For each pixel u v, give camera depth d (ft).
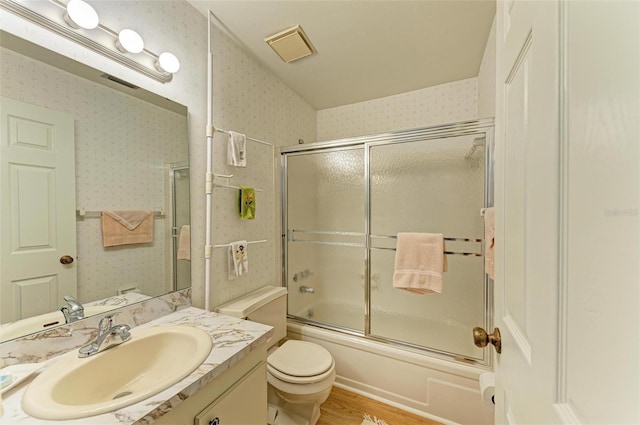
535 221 1.47
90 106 3.26
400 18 4.70
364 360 5.81
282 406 5.09
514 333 1.85
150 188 3.92
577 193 1.09
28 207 2.75
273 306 5.78
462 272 5.35
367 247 6.25
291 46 5.45
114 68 3.51
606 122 0.93
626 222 0.83
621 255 0.85
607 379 0.89
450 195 5.43
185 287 4.41
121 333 3.07
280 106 7.02
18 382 2.32
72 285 3.08
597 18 0.99
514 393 1.84
